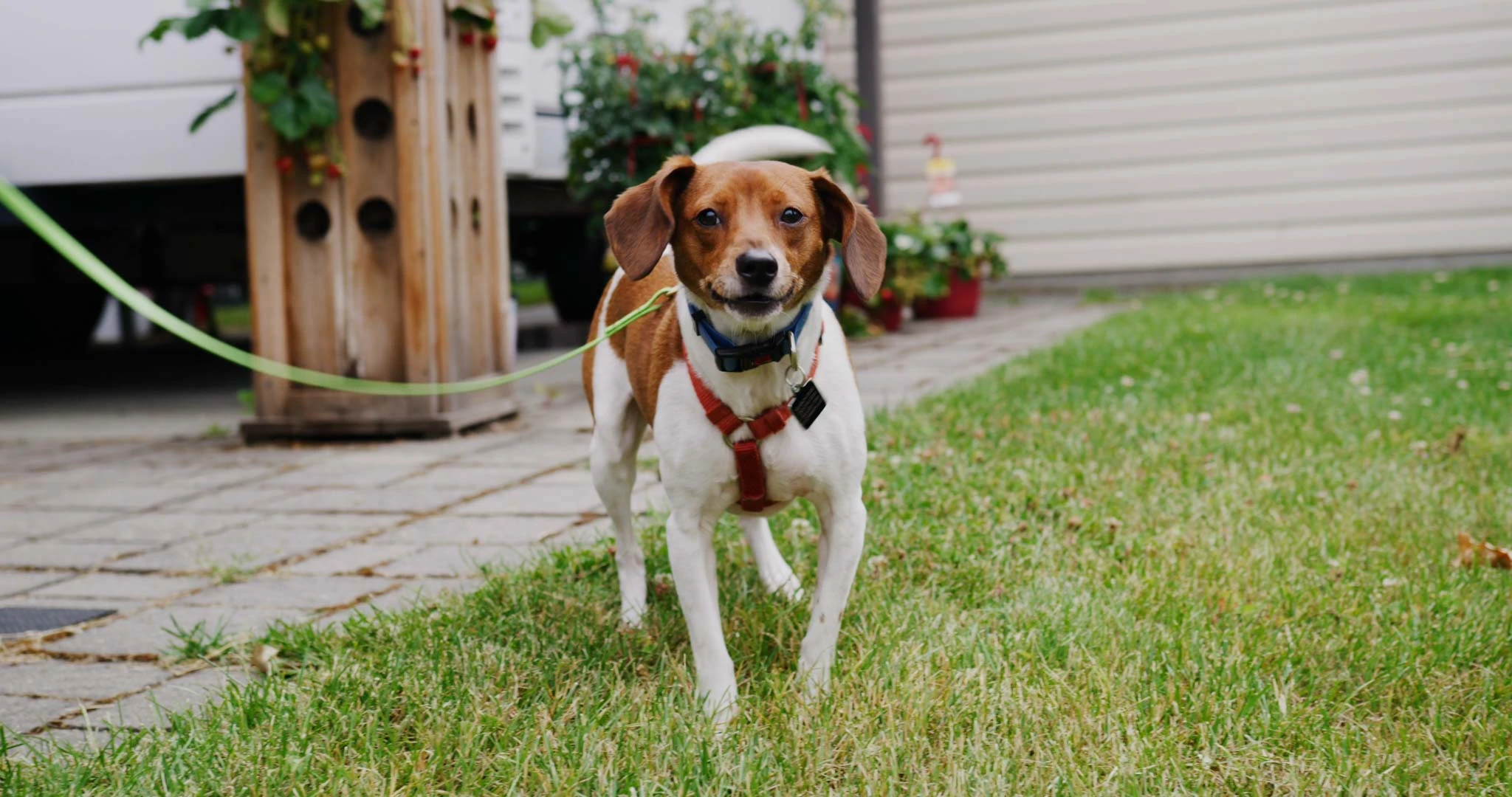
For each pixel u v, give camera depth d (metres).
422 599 3.09
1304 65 11.07
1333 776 2.07
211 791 2.11
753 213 2.44
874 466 4.07
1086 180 11.67
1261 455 4.19
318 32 5.07
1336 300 8.66
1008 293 11.82
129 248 8.58
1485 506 3.53
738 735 2.27
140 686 2.72
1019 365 6.25
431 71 5.17
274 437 5.47
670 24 8.41
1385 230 11.12
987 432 4.53
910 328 8.77
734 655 2.71
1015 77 11.69
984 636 2.66
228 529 4.05
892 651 2.59
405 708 2.43
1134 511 3.54
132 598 3.37
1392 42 10.87
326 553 3.72
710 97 7.05
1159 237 11.59
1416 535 3.28
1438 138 10.89
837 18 7.49
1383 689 2.43
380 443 5.38
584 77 6.99
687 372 2.51
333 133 5.13
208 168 5.96
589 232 7.45
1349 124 11.05
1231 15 11.16
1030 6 11.56
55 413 6.85
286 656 2.82
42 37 6.07
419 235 5.20
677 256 2.55
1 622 3.19
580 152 7.11
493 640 2.79
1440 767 2.13
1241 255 11.45
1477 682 2.47
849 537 2.56
